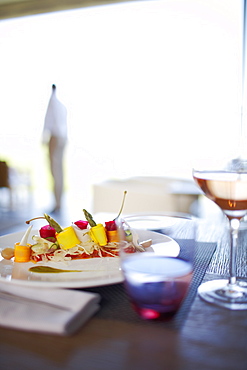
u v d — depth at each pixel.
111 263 0.66
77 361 0.36
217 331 0.42
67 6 5.56
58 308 0.46
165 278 0.44
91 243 0.70
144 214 0.71
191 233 0.49
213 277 0.61
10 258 0.68
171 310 0.45
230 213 0.56
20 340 0.40
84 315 0.45
